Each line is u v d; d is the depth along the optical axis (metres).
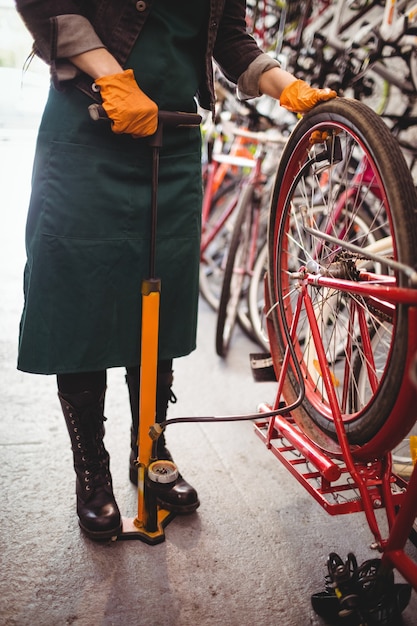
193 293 1.42
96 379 1.40
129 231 1.28
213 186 3.08
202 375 2.32
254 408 2.09
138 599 1.25
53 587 1.27
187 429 1.92
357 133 1.13
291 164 1.42
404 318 1.02
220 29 1.39
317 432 1.41
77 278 1.27
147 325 1.23
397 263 0.98
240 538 1.45
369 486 1.22
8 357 2.32
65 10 1.13
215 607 1.25
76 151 1.21
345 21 2.11
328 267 1.27
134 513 1.51
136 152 1.25
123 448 1.79
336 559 1.18
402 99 2.00
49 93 1.23
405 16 1.92
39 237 1.25
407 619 1.23
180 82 1.26
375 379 1.33
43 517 1.48
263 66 1.35
